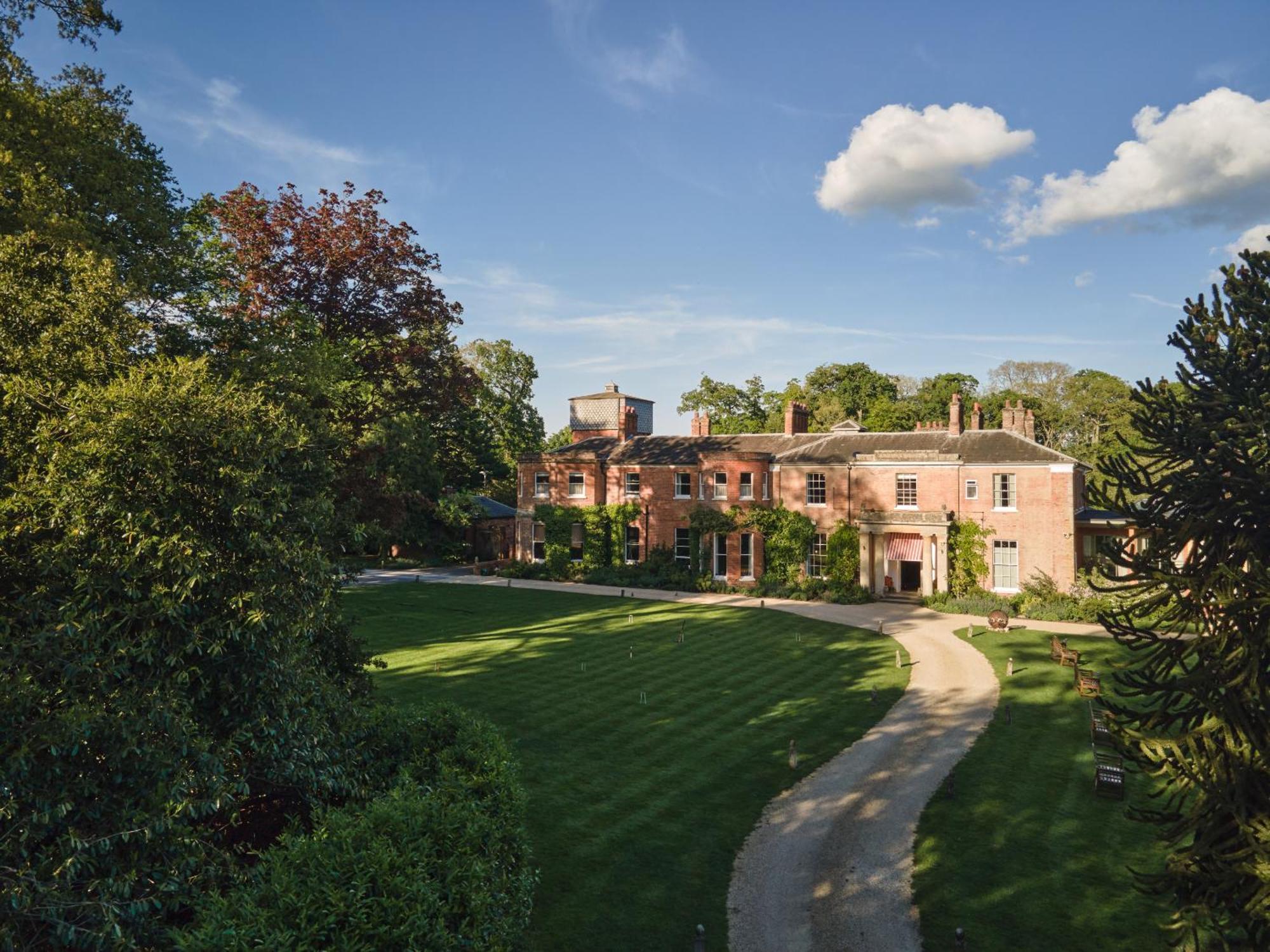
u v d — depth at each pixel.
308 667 13.65
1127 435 78.69
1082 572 43.56
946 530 46.34
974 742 23.03
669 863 16.08
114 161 21.06
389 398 32.50
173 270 23.06
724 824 17.81
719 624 40.22
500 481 83.62
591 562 57.69
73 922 8.81
